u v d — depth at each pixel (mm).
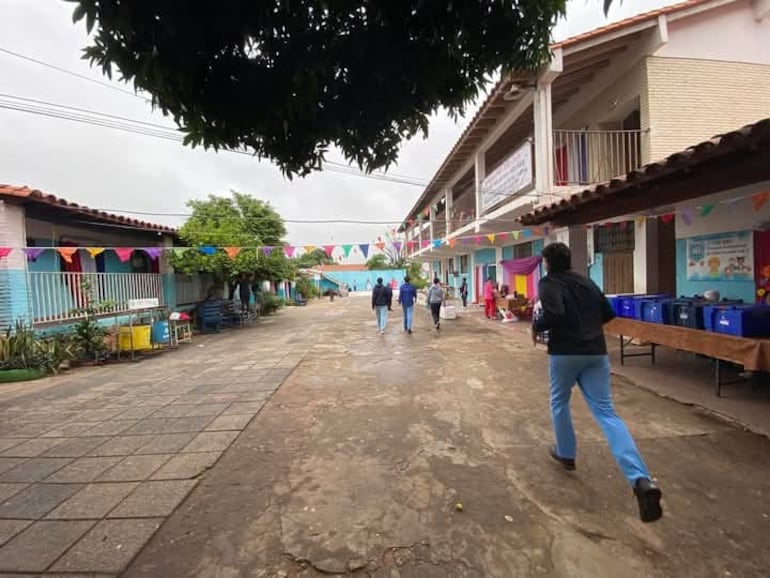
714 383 5195
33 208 8617
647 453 3428
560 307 2846
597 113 9773
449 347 9031
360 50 1723
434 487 3035
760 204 4914
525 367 6863
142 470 3494
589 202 5402
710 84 8398
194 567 2270
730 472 3090
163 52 1539
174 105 1808
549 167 8727
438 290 12078
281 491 3061
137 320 10602
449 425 4293
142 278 11789
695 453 3408
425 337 10742
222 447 3930
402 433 4113
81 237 11320
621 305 6320
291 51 1684
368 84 1904
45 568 2289
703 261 6703
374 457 3584
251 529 2604
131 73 1592
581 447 3607
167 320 11047
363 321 15953
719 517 2555
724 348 4359
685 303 5203
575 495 2863
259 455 3721
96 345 8703
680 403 4605
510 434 4004
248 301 17656
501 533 2477
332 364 7656
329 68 1754
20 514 2855
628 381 5508
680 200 4410
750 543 2312
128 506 2920
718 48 8445
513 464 3361
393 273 50906
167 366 8242
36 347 7750
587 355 2861
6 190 7781
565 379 2990
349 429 4270
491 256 17812
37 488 3227
